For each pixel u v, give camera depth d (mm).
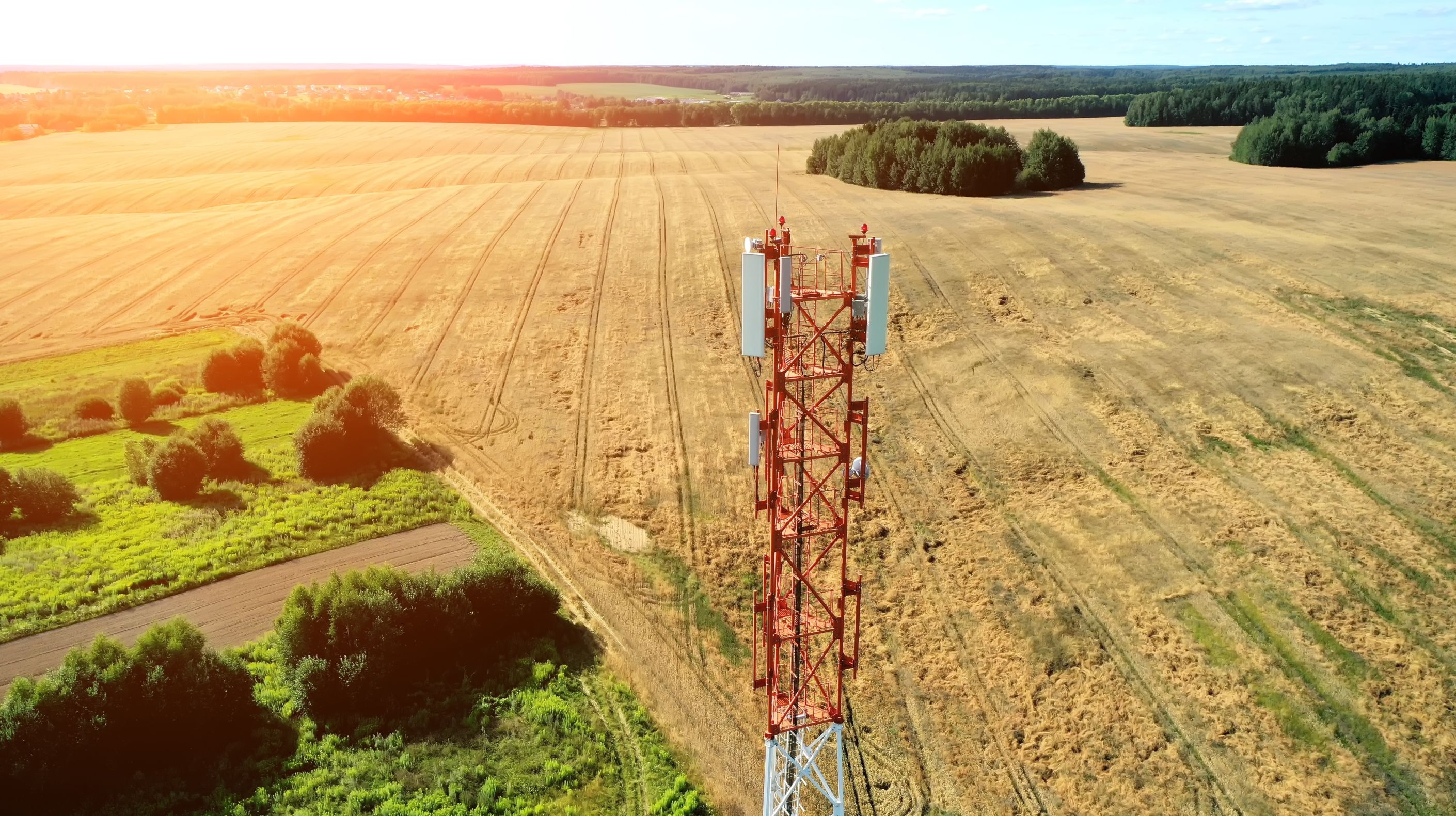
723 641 32031
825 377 21078
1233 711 27391
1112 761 26609
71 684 24672
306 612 28391
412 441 45094
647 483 40625
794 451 21812
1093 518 35781
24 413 47781
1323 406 40094
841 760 23828
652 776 26016
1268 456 37594
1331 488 35312
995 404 43750
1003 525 36125
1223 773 25797
